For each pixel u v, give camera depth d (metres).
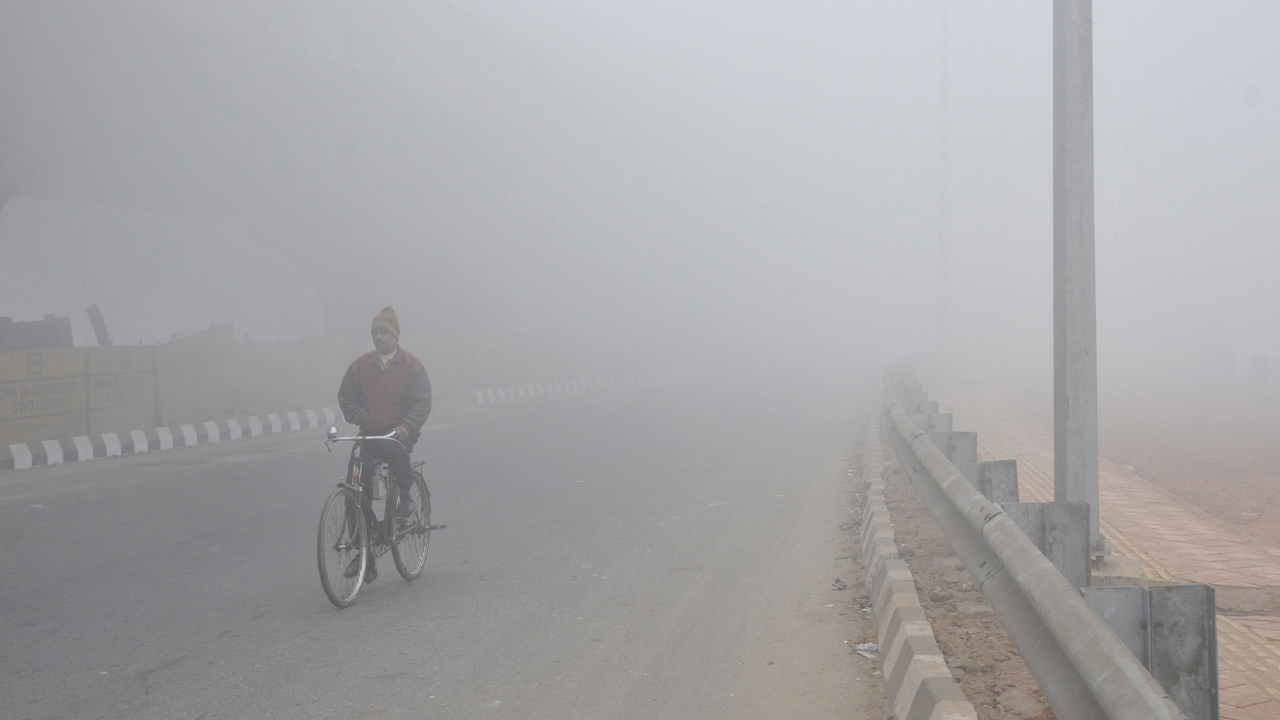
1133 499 8.86
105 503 10.52
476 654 5.02
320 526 5.80
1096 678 2.04
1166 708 1.72
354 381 6.52
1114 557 6.07
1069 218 6.04
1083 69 6.02
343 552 6.11
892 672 4.17
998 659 4.30
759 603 5.97
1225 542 6.92
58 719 4.14
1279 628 4.93
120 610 6.07
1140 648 2.65
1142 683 1.87
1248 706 3.80
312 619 5.80
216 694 4.44
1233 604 5.46
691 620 5.62
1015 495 5.79
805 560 7.23
